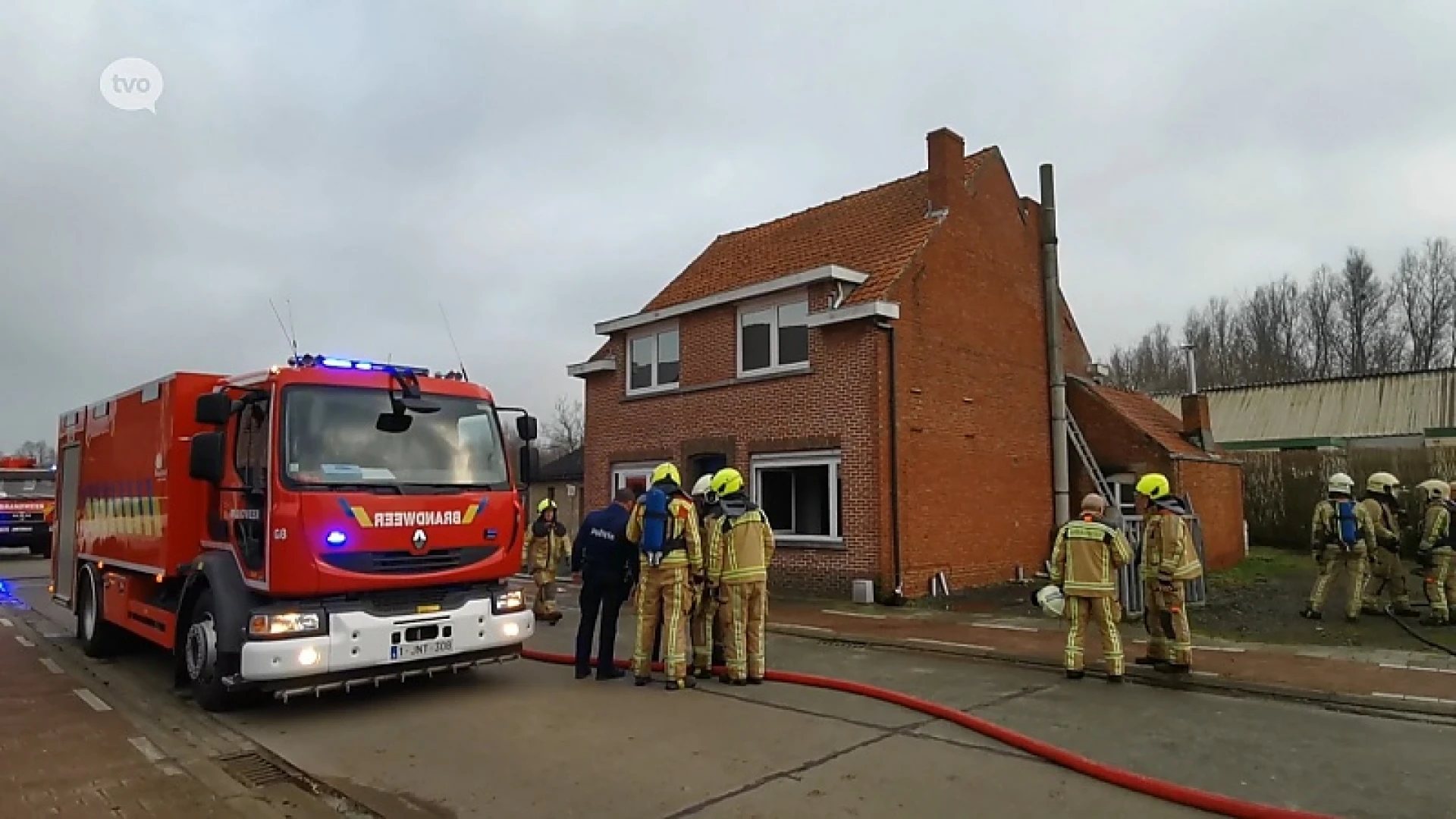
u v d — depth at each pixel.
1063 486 18.08
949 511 15.34
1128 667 8.62
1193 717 6.86
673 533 8.23
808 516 15.17
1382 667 8.42
